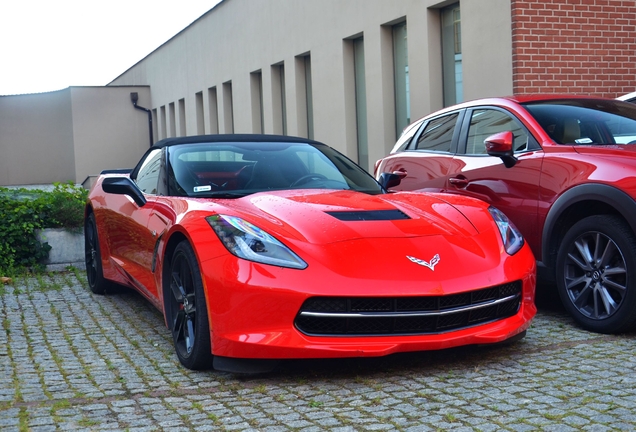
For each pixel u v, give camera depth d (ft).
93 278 18.72
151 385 10.62
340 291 10.14
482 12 28.19
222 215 11.39
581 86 27.17
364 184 14.32
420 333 10.57
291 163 14.52
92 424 8.92
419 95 32.96
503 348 12.18
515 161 15.05
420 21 32.42
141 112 85.35
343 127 40.50
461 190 16.44
